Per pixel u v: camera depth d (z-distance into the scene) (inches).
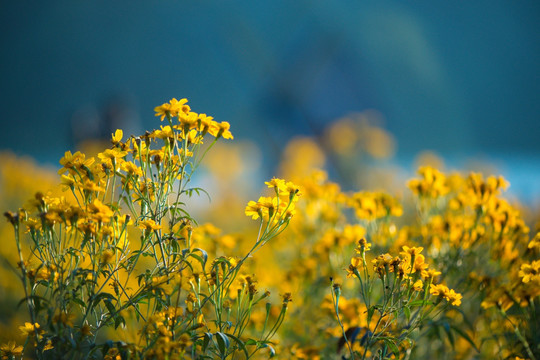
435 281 101.8
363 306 106.6
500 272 107.0
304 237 117.4
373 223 110.5
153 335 98.0
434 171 109.2
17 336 107.9
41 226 97.0
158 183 99.3
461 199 108.3
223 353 98.2
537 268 100.3
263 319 107.3
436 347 108.4
